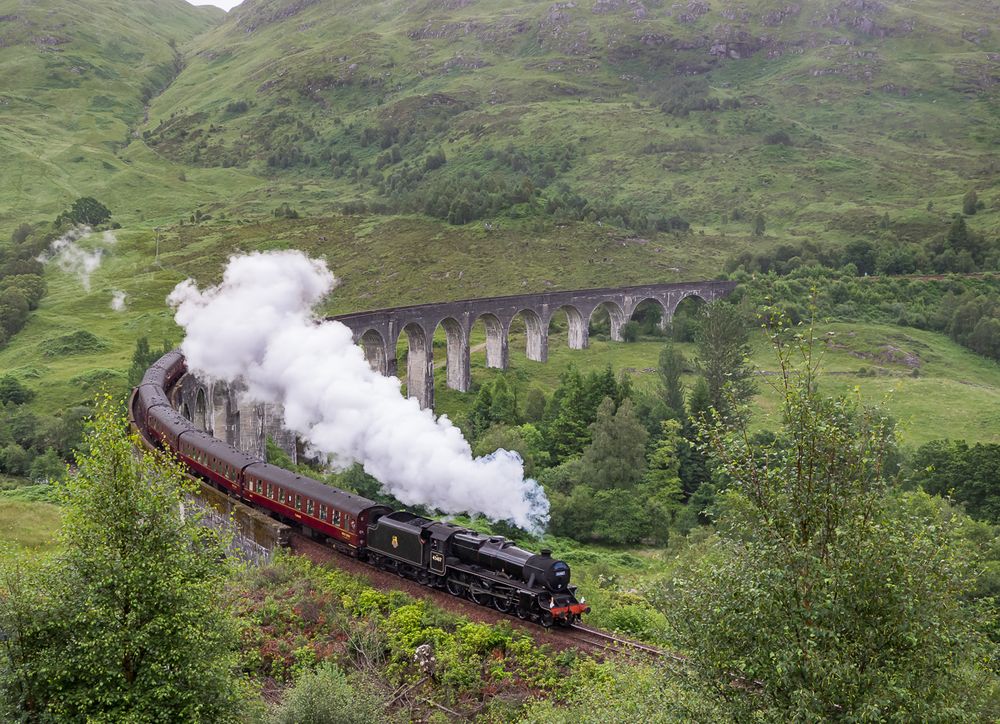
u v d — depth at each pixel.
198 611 24.77
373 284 168.50
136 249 191.38
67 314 150.00
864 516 19.11
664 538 70.69
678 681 20.48
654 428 83.88
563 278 171.62
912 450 81.38
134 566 24.12
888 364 133.38
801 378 20.64
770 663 18.78
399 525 39.75
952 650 18.34
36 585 23.75
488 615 35.44
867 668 18.16
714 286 160.00
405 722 28.72
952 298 154.62
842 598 18.36
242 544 47.72
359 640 33.75
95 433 25.95
